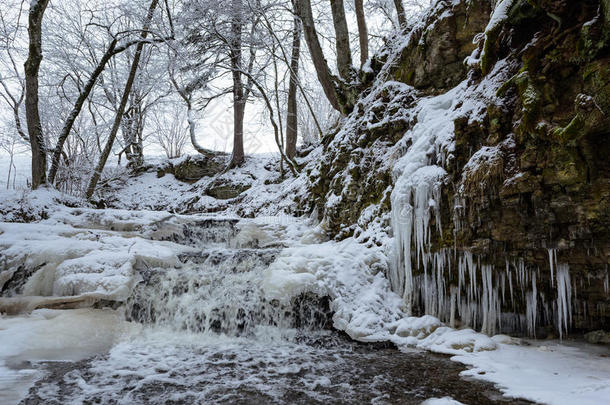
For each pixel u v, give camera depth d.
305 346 4.54
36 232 6.38
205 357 4.15
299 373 3.64
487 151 4.51
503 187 4.21
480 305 4.67
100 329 4.79
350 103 9.45
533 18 4.48
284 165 14.26
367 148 7.36
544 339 4.34
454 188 4.82
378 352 4.26
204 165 16.80
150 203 15.27
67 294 5.36
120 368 3.78
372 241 5.98
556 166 3.88
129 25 15.81
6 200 8.05
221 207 13.64
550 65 4.00
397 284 5.38
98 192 14.55
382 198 6.31
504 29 4.92
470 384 3.22
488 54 4.96
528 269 4.33
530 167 4.07
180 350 4.41
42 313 4.94
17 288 5.44
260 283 5.41
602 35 3.53
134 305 5.41
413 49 7.36
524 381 3.17
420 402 2.91
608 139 3.63
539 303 4.52
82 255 5.89
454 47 6.41
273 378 3.52
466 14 6.24
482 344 4.04
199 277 5.71
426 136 5.70
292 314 5.08
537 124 3.98
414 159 5.57
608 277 3.90
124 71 17.06
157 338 4.85
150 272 5.84
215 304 5.27
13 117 14.49
